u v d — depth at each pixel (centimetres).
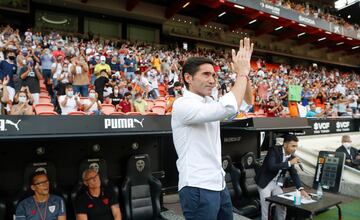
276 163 422
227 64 1761
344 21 2612
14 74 773
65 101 690
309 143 788
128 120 278
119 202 354
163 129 294
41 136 237
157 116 295
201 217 144
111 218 327
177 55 1739
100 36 1800
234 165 491
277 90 1388
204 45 2203
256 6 1770
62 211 296
